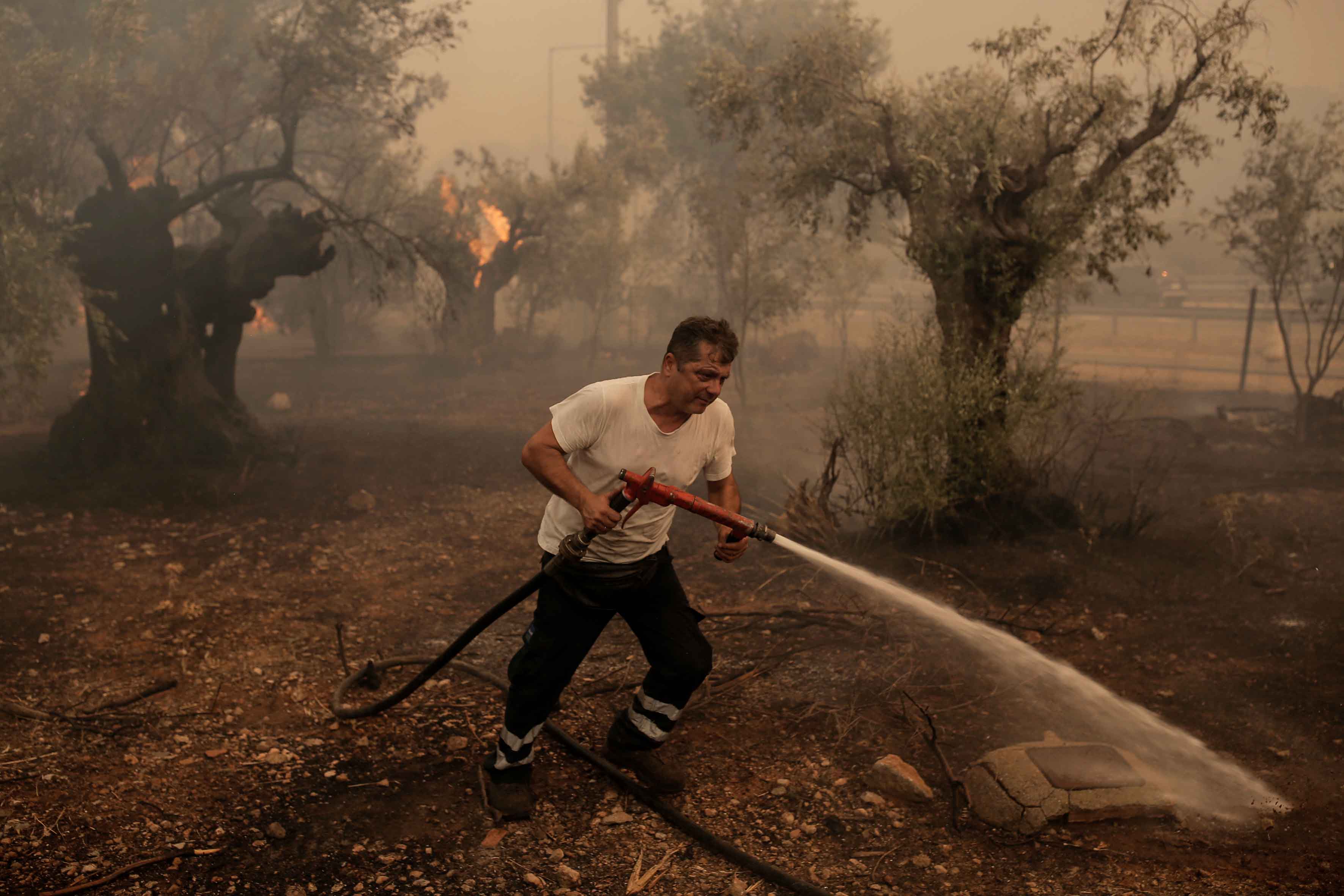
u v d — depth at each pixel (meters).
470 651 5.26
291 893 3.04
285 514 8.40
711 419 3.38
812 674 4.79
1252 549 6.72
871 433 7.04
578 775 3.82
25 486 8.91
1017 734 4.13
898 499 6.83
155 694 4.60
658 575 3.50
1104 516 7.63
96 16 9.07
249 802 3.59
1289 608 5.64
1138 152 7.43
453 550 7.43
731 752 4.02
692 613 3.59
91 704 4.46
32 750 3.90
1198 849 3.28
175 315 9.95
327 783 3.75
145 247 9.70
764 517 7.81
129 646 5.25
